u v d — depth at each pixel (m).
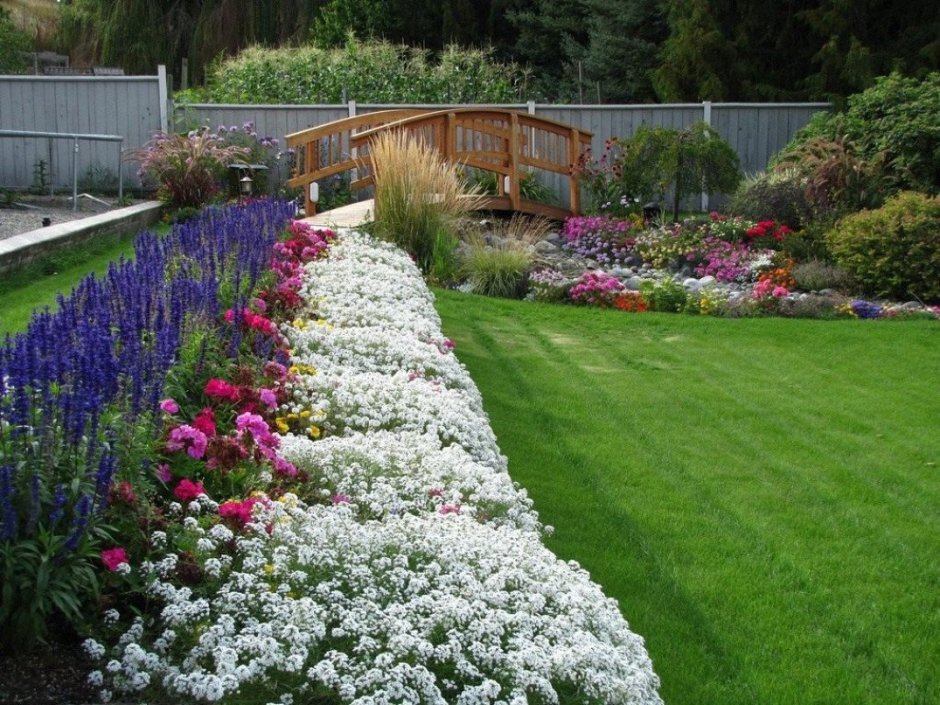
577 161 14.97
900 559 4.80
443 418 4.85
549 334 9.39
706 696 3.54
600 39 23.53
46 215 12.77
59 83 15.76
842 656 3.90
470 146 16.41
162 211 13.55
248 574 2.90
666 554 4.71
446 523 3.47
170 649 2.78
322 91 18.92
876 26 21.27
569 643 2.90
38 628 2.68
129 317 4.11
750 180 14.98
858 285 11.38
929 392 7.68
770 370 8.28
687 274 12.39
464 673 2.72
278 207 9.38
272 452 3.71
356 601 2.89
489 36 26.12
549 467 5.75
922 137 13.58
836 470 6.00
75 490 2.76
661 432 6.61
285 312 6.24
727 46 21.19
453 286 11.16
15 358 3.04
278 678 2.67
